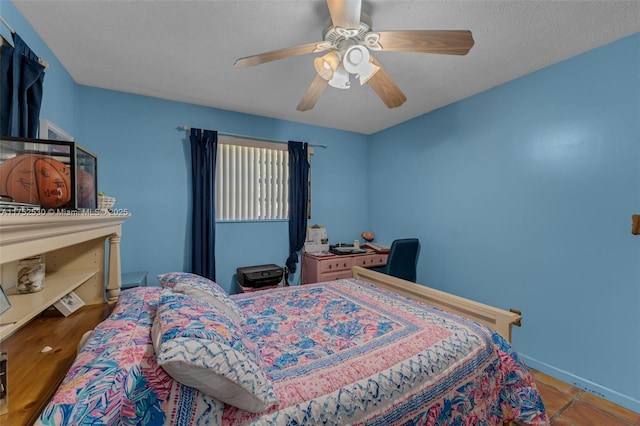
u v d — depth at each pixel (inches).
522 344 86.9
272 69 83.3
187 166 110.2
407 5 56.2
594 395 71.2
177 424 29.0
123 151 99.6
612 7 56.4
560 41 68.5
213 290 55.7
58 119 78.2
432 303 73.7
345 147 147.8
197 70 83.6
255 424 32.1
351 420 36.2
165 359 28.0
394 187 137.8
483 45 70.2
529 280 85.5
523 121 86.6
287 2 55.6
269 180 127.9
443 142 112.7
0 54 49.9
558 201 78.7
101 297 64.5
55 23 61.6
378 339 50.4
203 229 109.6
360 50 52.5
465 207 104.3
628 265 66.7
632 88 65.7
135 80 90.2
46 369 36.9
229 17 60.1
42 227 29.7
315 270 124.6
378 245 142.9
